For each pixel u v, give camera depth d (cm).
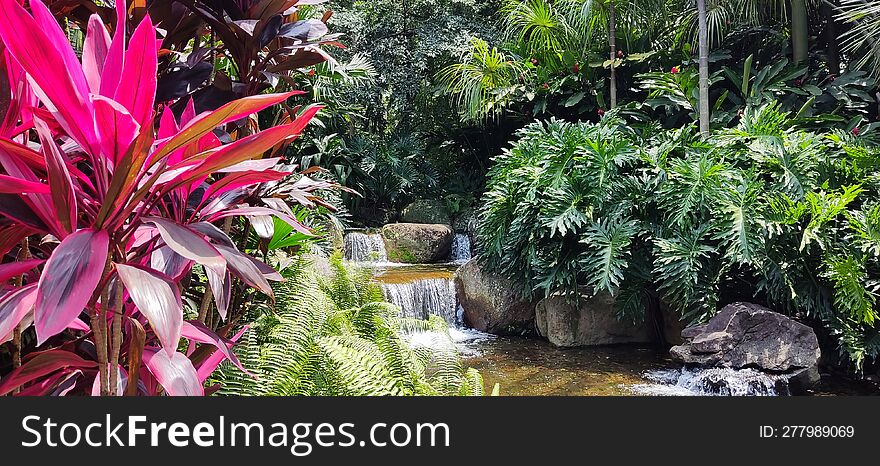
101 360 104
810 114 704
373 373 204
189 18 183
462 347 598
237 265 105
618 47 888
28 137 117
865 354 477
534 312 645
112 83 104
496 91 907
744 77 753
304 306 233
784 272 499
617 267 530
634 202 557
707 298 518
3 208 93
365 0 1159
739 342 482
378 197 1145
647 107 836
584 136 610
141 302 88
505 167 648
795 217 493
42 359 101
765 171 542
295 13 200
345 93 1059
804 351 468
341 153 1062
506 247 616
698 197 522
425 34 1121
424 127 1280
